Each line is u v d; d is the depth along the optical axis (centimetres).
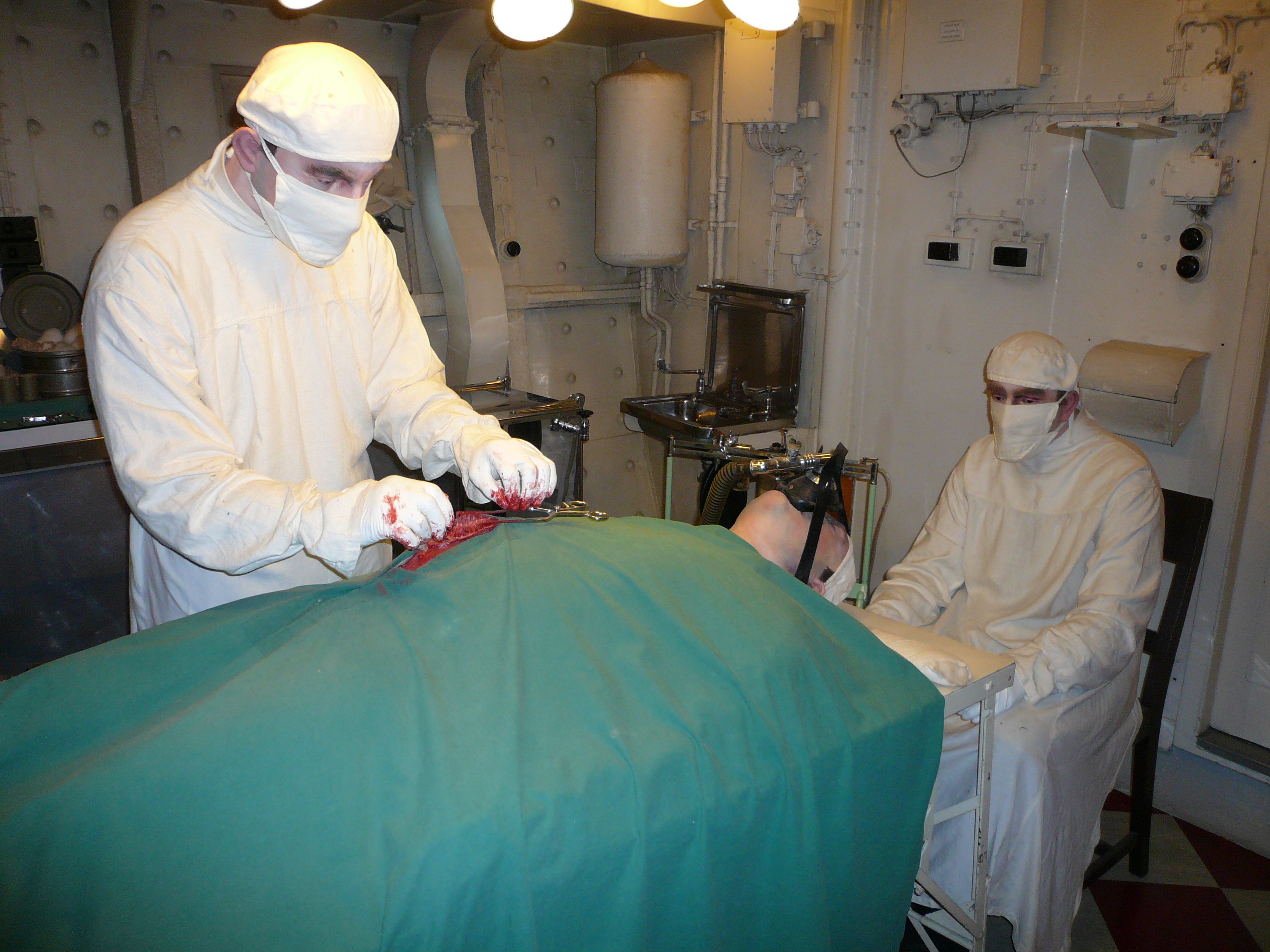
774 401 324
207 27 276
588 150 368
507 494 129
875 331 301
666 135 327
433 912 78
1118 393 220
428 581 107
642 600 111
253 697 89
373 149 125
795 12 193
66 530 224
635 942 89
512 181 346
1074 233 239
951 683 133
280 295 145
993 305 262
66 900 76
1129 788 249
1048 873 166
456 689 94
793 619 114
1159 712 204
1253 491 216
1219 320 211
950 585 213
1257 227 201
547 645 101
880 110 284
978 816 148
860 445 314
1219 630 225
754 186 331
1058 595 192
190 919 75
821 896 103
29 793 87
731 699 103
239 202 137
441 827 81
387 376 164
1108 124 206
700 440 258
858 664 122
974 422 276
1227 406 212
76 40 260
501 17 186
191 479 122
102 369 126
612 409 394
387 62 310
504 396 301
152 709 100
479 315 312
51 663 101
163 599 151
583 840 87
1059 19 233
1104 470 192
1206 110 200
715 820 95
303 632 100
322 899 77
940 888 154
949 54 247
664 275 379
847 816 108
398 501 116
